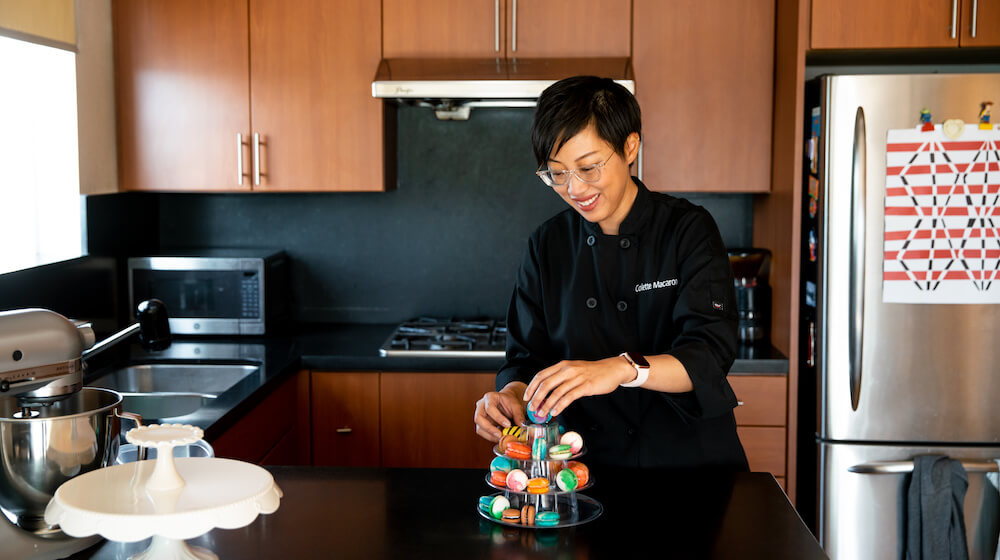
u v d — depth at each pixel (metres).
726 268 1.70
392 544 1.24
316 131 2.95
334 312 3.38
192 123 2.95
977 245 2.61
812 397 2.75
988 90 2.57
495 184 3.30
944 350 2.64
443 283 3.35
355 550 1.22
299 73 2.93
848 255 2.65
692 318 1.64
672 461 1.75
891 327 2.65
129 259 2.94
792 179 2.69
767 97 2.89
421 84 2.73
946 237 2.61
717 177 2.93
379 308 3.38
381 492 1.45
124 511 1.00
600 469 1.60
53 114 2.66
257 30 2.92
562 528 1.30
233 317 2.99
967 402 2.65
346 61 2.92
